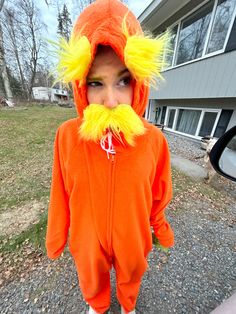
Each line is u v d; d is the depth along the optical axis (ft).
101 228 3.21
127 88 2.52
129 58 2.15
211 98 19.65
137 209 3.15
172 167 14.79
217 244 7.55
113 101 2.38
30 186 11.82
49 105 74.95
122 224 3.16
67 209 3.64
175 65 24.14
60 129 3.19
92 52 2.16
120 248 3.40
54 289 5.80
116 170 2.85
